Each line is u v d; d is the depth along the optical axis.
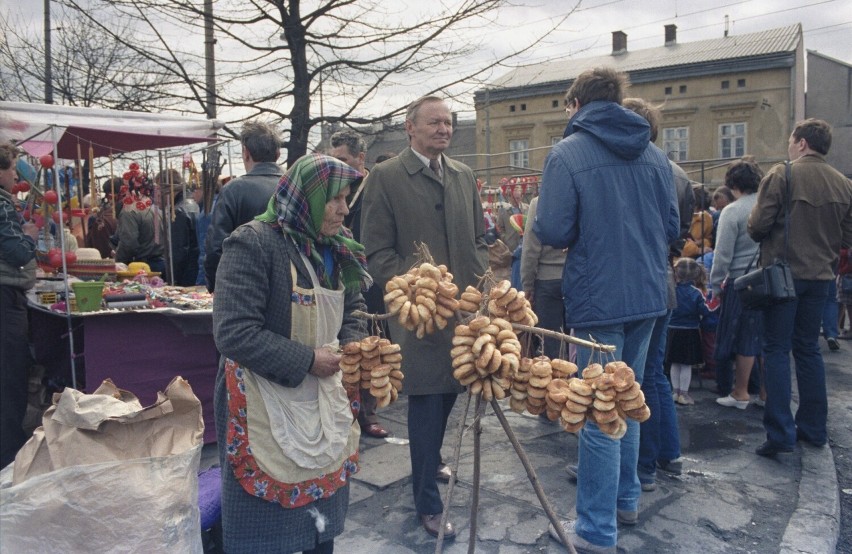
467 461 3.83
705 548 2.88
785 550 2.84
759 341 4.84
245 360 1.90
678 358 5.03
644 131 2.69
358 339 2.23
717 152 27.69
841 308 8.63
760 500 3.35
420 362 2.87
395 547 2.87
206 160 6.20
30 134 4.74
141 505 1.82
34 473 1.86
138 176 6.12
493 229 7.89
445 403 3.15
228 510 1.98
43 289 4.28
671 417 3.61
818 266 3.83
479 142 30.98
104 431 1.89
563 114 28.91
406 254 3.10
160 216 6.28
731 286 4.91
